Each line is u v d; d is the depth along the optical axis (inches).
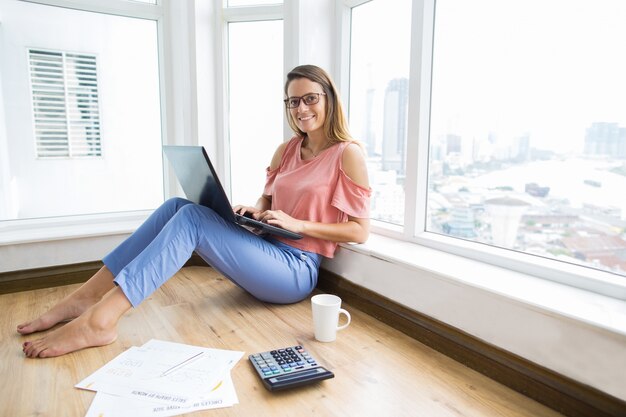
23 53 83.3
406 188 73.7
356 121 88.2
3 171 83.7
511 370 48.0
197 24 89.2
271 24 91.4
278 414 42.2
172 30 93.4
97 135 92.1
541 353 45.1
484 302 50.5
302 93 68.8
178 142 96.6
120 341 57.3
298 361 50.4
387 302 65.2
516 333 47.3
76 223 89.2
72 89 88.5
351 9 86.3
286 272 67.6
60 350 52.7
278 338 59.6
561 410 43.4
